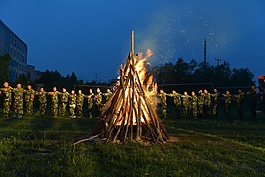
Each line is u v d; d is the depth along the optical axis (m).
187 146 9.50
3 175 6.15
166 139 10.44
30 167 6.78
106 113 10.30
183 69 40.91
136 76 10.38
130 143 9.33
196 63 42.25
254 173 7.27
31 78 90.38
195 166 7.33
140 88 10.27
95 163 7.21
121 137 9.73
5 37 68.06
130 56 10.52
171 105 26.12
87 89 34.53
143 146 9.09
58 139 10.32
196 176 6.64
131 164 7.25
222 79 44.06
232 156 8.64
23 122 15.91
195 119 20.12
